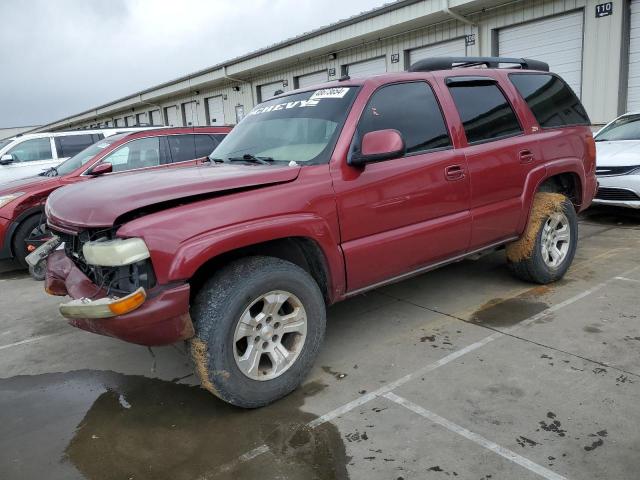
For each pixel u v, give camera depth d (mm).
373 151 3129
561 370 3199
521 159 4254
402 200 3490
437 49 13117
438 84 3914
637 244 6008
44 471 2607
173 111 27578
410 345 3717
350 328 4102
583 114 5059
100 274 2863
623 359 3285
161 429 2910
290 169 3100
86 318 2613
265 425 2855
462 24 12234
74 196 3092
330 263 3174
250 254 3137
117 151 7129
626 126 8141
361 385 3211
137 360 3869
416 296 4715
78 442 2844
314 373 3406
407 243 3545
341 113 3426
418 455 2508
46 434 2947
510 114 4344
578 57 10445
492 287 4797
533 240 4445
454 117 3902
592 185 5059
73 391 3451
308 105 3725
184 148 7637
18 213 6383
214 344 2750
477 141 4012
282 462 2531
